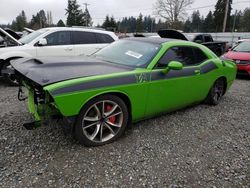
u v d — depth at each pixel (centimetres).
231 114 495
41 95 306
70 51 758
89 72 319
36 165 279
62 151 311
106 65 362
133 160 302
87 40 797
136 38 448
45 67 320
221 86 547
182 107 461
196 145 352
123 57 395
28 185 247
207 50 503
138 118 372
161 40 427
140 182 263
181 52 429
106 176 269
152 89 365
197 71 448
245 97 642
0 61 640
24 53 672
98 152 314
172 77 393
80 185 252
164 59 388
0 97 529
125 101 348
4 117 408
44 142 329
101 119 327
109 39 848
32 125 297
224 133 401
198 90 467
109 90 313
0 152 301
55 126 374
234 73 573
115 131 343
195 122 438
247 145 362
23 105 471
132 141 349
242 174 289
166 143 351
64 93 275
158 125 412
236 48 1019
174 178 274
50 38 729
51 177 261
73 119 295
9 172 265
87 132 323
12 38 679
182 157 317
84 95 292
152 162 301
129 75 337
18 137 339
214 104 540
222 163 309
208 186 264
